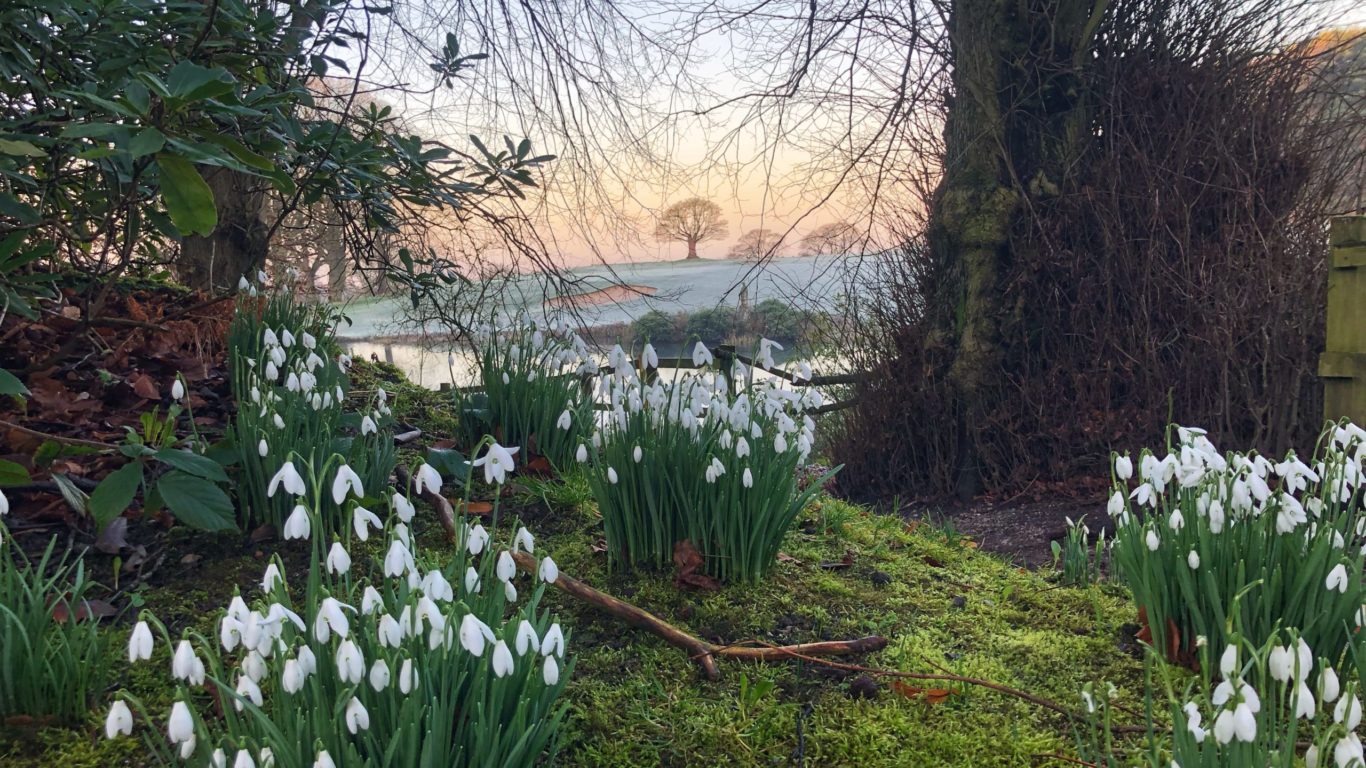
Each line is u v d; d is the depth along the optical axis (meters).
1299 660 1.44
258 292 4.77
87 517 3.00
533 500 3.64
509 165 4.70
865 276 6.96
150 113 2.39
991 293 6.26
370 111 4.55
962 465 6.38
